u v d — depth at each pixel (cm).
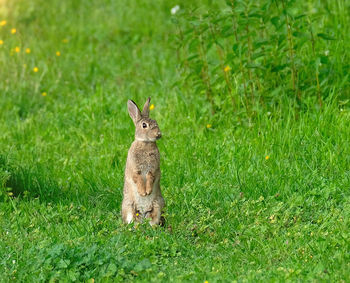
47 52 1983
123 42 2059
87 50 2011
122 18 2198
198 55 1410
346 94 1377
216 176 1203
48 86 1794
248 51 1381
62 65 1897
